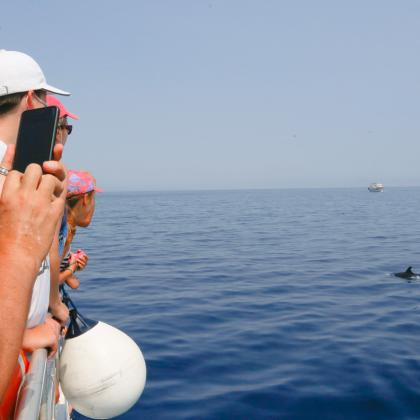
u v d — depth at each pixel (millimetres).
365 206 89875
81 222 3496
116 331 3141
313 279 16547
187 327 10203
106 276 17250
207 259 22234
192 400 6496
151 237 34031
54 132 1556
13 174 1260
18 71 2049
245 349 8633
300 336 9414
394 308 11992
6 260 1164
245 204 106062
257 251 25391
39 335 2121
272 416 6012
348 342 8945
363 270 18531
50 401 2215
